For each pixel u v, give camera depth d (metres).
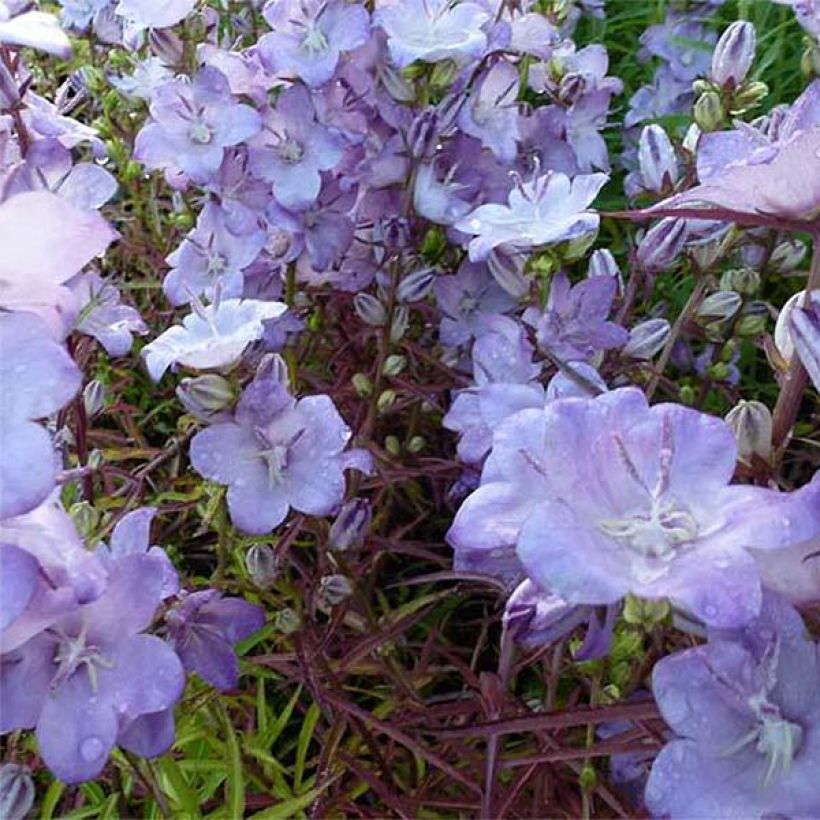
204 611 0.20
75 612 0.16
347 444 0.24
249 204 0.27
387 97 0.27
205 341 0.21
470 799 0.22
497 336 0.24
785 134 0.18
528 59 0.32
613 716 0.16
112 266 0.34
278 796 0.23
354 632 0.25
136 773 0.20
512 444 0.15
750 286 0.26
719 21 0.40
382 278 0.27
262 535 0.23
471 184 0.28
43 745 0.16
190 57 0.27
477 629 0.27
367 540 0.26
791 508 0.13
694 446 0.14
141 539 0.18
